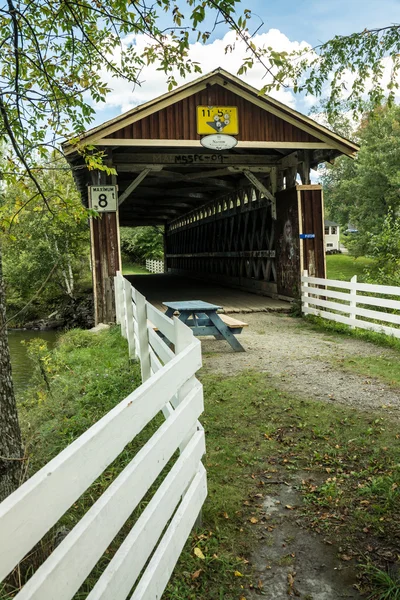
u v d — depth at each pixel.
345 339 8.42
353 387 5.50
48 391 6.06
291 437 4.15
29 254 23.80
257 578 2.49
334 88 5.04
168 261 31.38
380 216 28.44
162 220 31.22
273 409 4.82
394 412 4.64
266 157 12.73
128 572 1.75
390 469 3.53
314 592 2.38
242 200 15.75
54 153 4.21
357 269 28.81
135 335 7.00
